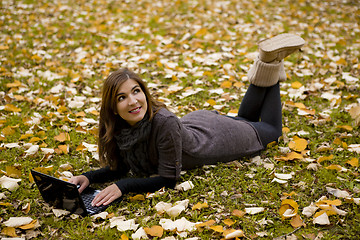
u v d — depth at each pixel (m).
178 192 2.66
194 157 2.74
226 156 2.89
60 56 5.47
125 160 2.79
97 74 4.85
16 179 2.76
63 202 2.46
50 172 2.90
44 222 2.38
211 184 2.70
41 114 3.87
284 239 2.20
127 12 7.79
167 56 5.41
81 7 8.07
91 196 2.62
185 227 2.27
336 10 7.70
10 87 4.43
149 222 2.37
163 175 2.63
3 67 4.93
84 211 2.40
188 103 4.05
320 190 2.63
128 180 2.60
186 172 2.84
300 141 3.07
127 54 5.53
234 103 4.04
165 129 2.52
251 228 2.27
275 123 3.15
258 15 7.36
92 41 6.07
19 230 2.32
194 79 4.61
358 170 2.81
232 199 2.56
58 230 2.34
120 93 2.42
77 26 6.82
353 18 7.17
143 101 2.46
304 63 4.96
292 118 3.68
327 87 4.25
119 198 2.59
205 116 2.99
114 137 2.68
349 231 2.22
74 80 4.53
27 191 2.66
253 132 3.02
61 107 3.86
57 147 3.28
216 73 4.75
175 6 8.05
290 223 2.31
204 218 2.38
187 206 2.51
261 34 6.32
